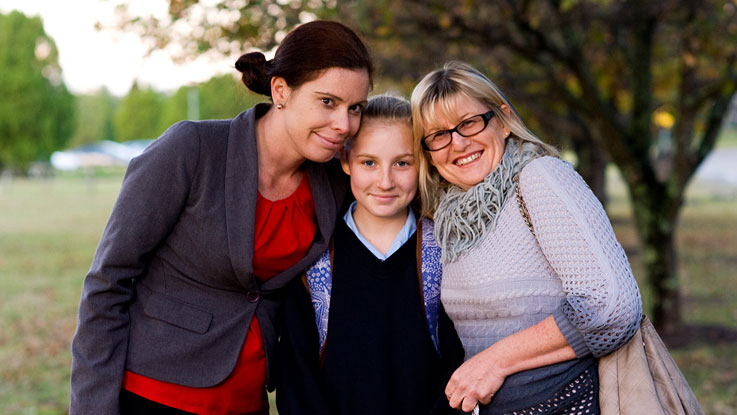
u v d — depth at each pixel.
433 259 2.14
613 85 7.39
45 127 45.75
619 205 22.58
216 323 2.06
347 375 2.04
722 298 8.48
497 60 6.11
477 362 1.88
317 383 2.05
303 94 1.92
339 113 1.92
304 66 1.89
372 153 2.07
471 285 1.96
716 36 5.53
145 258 2.03
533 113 7.36
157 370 2.02
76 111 50.38
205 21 4.32
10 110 44.47
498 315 1.92
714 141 6.09
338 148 2.00
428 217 2.22
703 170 34.69
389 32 4.95
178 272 2.07
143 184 1.95
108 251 1.95
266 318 2.13
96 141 71.06
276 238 2.11
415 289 2.09
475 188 1.98
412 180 2.12
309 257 2.13
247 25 4.28
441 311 2.12
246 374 2.11
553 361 1.83
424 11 5.02
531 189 1.87
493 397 1.90
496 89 2.03
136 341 2.04
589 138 7.70
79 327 1.99
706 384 5.25
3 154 45.09
